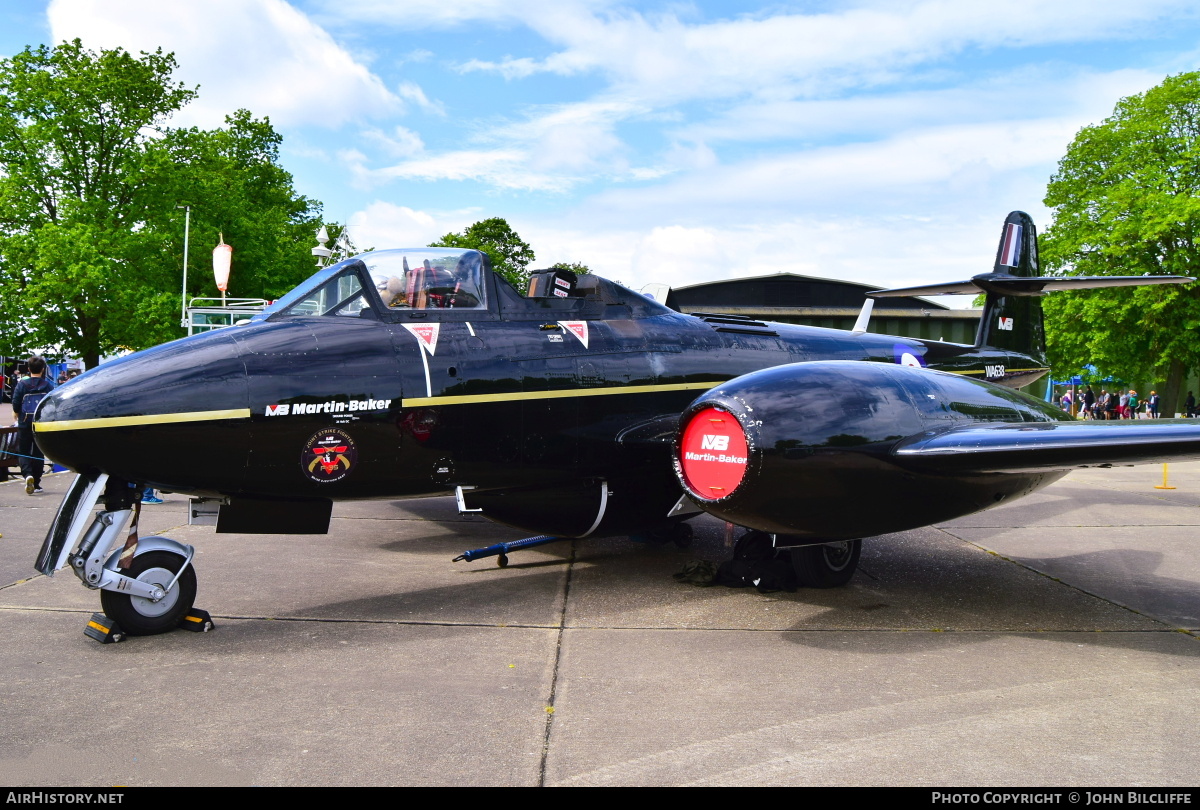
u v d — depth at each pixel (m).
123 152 22.19
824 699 3.21
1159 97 26.66
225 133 26.19
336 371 4.35
